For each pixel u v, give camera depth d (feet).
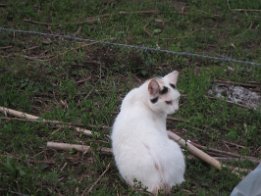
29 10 28.17
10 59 24.23
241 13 29.63
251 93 23.34
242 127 21.09
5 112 20.79
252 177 15.81
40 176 17.65
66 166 18.72
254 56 25.91
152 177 16.07
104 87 22.89
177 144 17.61
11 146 19.29
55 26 27.27
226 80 23.88
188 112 21.66
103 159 18.97
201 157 18.88
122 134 16.89
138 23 27.94
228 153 19.62
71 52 24.93
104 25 27.63
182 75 23.93
